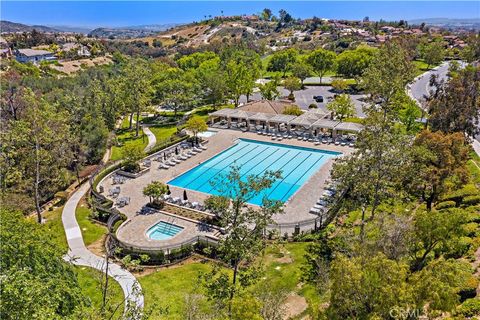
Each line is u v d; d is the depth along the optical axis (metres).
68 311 15.96
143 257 21.53
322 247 27.86
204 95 86.38
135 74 62.56
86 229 32.69
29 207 36.75
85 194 40.34
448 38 169.12
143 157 45.53
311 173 44.88
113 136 57.38
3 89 62.12
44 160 36.62
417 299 13.59
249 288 22.72
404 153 26.36
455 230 20.67
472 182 35.00
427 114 58.66
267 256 27.30
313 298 21.84
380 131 27.48
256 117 60.56
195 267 27.14
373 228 22.86
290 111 62.78
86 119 54.56
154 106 80.00
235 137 58.31
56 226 33.00
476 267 21.78
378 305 13.20
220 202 22.67
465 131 44.66
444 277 14.69
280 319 17.83
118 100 62.62
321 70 104.12
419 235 21.08
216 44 173.12
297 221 32.91
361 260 15.20
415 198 33.59
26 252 16.75
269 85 77.62
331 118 63.78
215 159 50.00
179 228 32.28
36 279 14.36
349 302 13.67
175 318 21.19
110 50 186.75
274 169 46.28
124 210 35.41
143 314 18.08
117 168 45.50
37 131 34.50
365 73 59.22
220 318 16.44
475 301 18.39
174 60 148.25
